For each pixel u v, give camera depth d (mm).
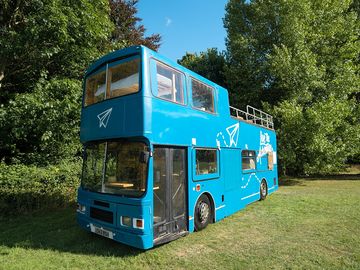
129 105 6402
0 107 11078
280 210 10773
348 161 27781
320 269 5477
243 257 6164
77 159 14602
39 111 10789
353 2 26188
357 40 24031
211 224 8766
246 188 11266
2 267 5625
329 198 13320
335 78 21859
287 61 19891
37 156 13211
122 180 6500
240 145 10969
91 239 7355
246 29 23859
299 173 24484
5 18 12688
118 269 5645
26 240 7285
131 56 6645
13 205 9750
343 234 7652
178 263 5891
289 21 20797
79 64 13164
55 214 9984
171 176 6961
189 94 7902
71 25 11188
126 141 6566
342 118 20328
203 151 8375
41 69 12531
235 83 23656
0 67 12320
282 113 20047
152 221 6172
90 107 7445
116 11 21688
